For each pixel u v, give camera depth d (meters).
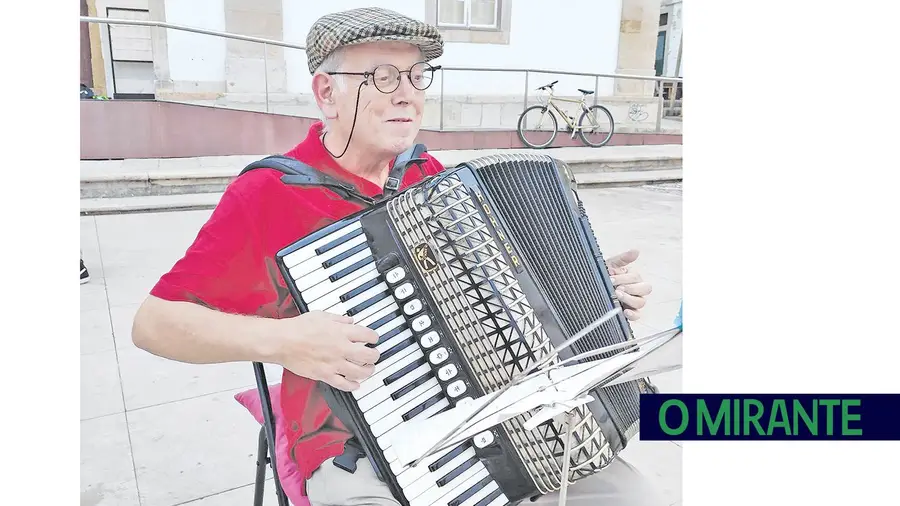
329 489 1.19
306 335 1.08
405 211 1.11
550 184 1.22
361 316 1.11
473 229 1.11
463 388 1.10
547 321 1.12
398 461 1.09
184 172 3.12
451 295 1.10
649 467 1.68
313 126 1.31
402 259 1.11
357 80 1.24
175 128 3.29
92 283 2.53
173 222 3.12
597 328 1.19
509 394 0.96
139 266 2.69
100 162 3.41
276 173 1.24
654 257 2.87
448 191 1.12
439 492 1.09
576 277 1.19
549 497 1.25
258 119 2.68
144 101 3.40
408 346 1.11
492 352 1.09
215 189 3.17
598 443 1.12
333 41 1.21
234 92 2.78
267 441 1.31
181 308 1.16
